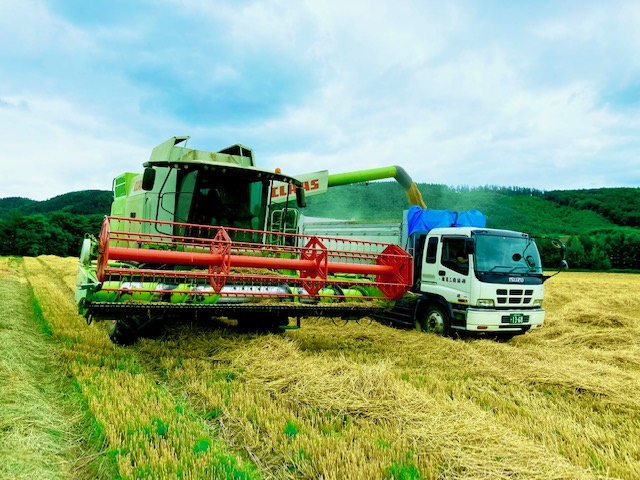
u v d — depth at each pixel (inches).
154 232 321.1
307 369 230.8
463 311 362.3
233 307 265.1
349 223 503.8
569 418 190.9
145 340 291.6
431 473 136.2
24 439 149.4
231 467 137.6
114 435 152.5
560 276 1679.4
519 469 137.8
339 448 149.0
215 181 317.4
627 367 294.0
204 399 199.9
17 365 225.1
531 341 386.0
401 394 198.4
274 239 344.5
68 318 383.9
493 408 201.6
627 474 142.2
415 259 424.8
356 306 303.4
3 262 1449.3
